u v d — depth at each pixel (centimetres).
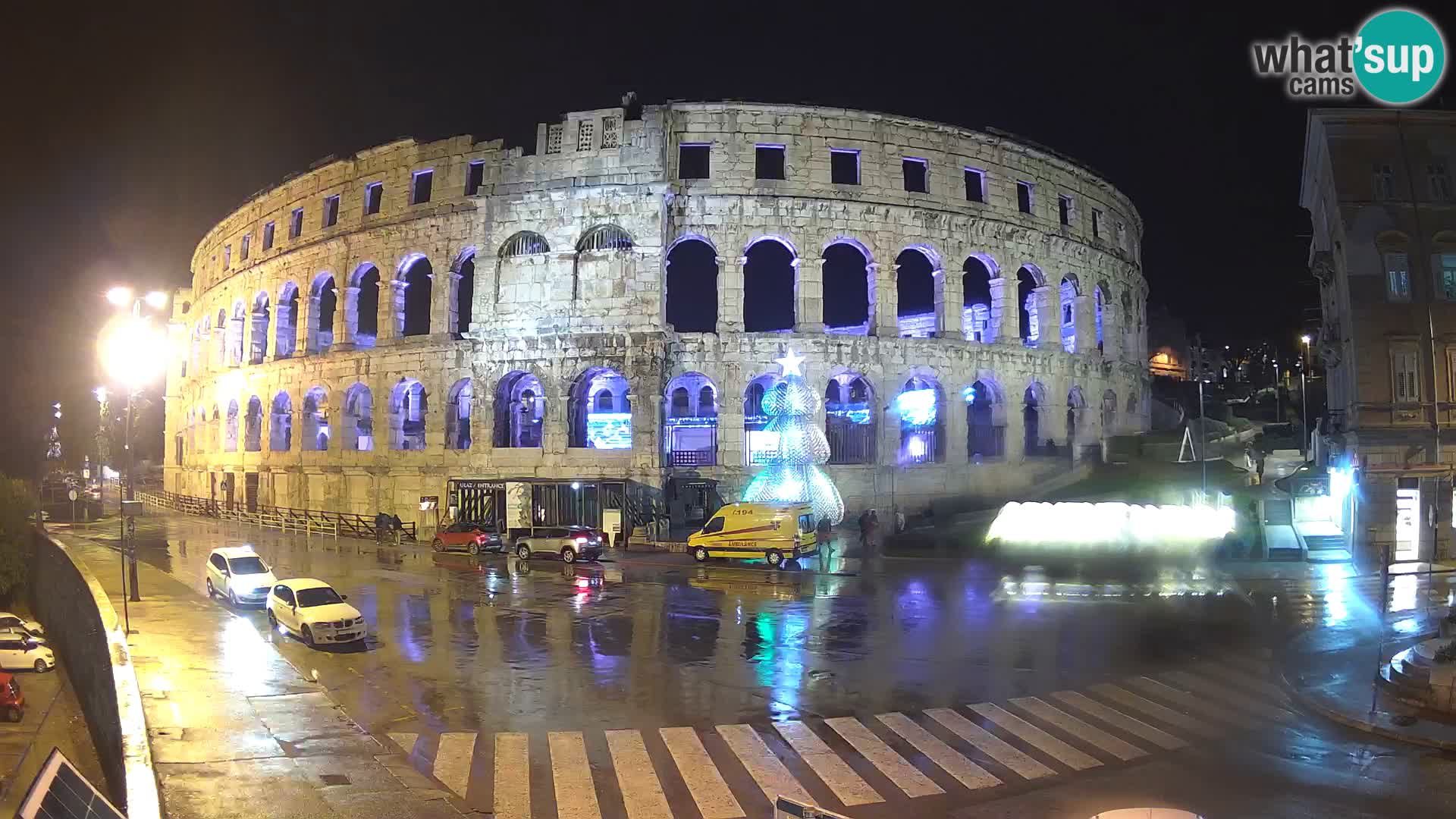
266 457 7188
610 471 5428
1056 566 4262
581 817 1434
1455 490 4456
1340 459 4891
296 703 1916
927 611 3189
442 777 1605
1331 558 4466
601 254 5581
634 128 5562
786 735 1853
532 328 5631
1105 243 6850
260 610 3425
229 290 7988
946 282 5853
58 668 4228
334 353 6538
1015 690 2181
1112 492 5372
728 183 5575
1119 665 2417
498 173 5844
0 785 2739
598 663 2477
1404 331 4525
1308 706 2056
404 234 6231
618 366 5469
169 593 3478
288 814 1327
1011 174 6172
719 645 2678
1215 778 1617
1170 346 10662
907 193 5778
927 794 1536
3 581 5806
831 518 5319
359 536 6131
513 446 6500
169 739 1667
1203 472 5159
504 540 5272
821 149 5672
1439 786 1578
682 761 1697
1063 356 6328
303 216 7031
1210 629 2875
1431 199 4638
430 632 2911
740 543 4466
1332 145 4731
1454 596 3494
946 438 5775
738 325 5566
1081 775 1631
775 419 5347
